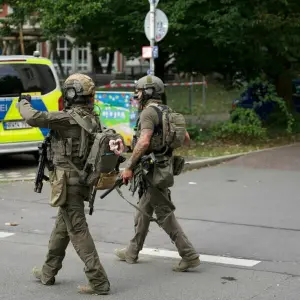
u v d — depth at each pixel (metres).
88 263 14.10
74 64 129.50
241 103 45.72
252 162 35.44
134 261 16.88
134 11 41.81
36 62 32.50
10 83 31.53
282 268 16.47
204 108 63.97
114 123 37.06
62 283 15.16
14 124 31.62
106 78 98.94
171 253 17.89
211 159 35.00
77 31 45.62
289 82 49.94
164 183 15.45
